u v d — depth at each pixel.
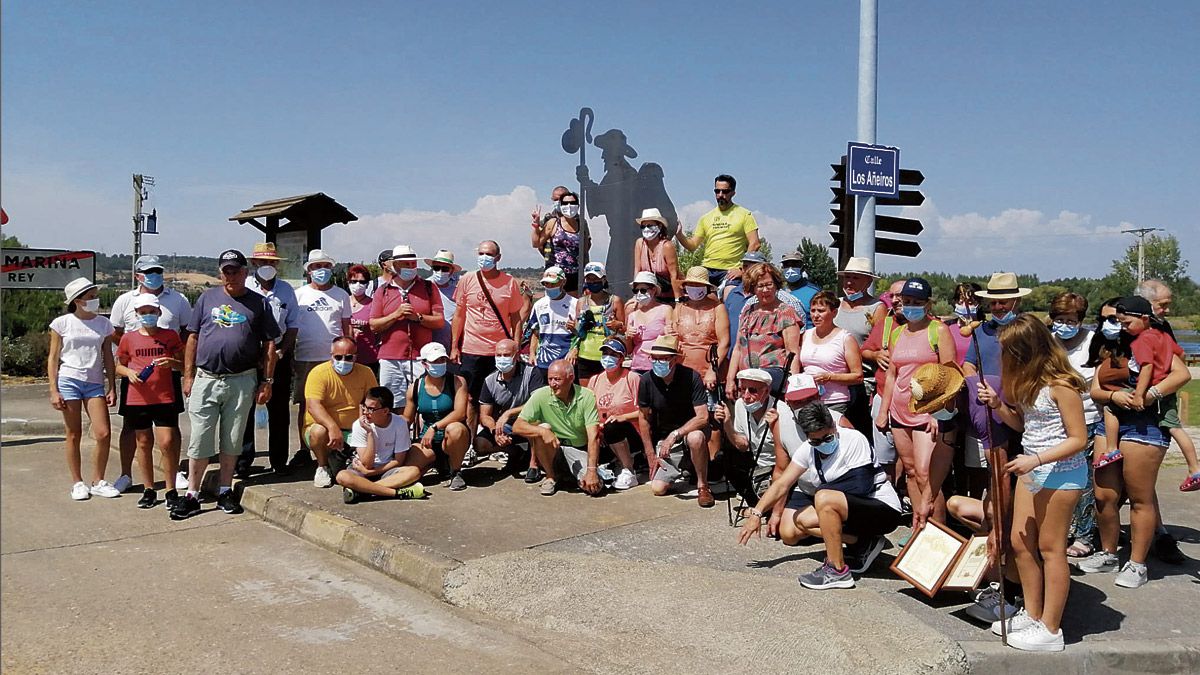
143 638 4.58
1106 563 5.69
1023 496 4.41
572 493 7.41
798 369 6.85
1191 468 5.89
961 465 6.20
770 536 6.18
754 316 7.19
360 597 5.30
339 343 7.46
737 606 4.74
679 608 4.77
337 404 7.60
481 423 8.30
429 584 5.43
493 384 8.09
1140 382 5.21
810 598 4.84
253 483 7.72
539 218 10.78
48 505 7.38
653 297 8.00
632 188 10.66
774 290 7.12
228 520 7.04
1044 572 4.40
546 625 4.80
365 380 7.74
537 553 5.59
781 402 6.02
